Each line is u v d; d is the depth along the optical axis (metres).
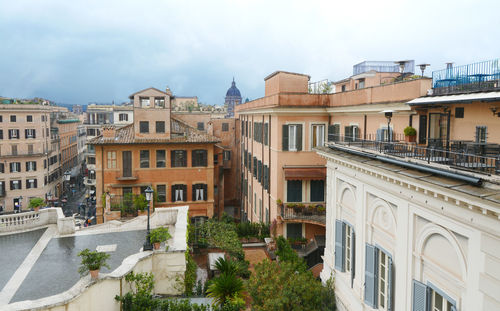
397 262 12.27
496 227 8.17
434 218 10.33
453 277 9.66
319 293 16.70
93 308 14.25
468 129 14.81
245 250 29.73
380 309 13.59
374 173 13.41
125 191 36.47
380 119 21.59
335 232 17.50
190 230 26.86
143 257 17.27
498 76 14.68
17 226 22.97
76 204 72.56
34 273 16.66
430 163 11.32
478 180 8.88
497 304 8.19
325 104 28.91
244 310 16.92
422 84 17.44
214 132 53.34
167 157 37.09
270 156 30.89
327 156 18.39
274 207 29.78
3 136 63.59
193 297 17.81
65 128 85.81
